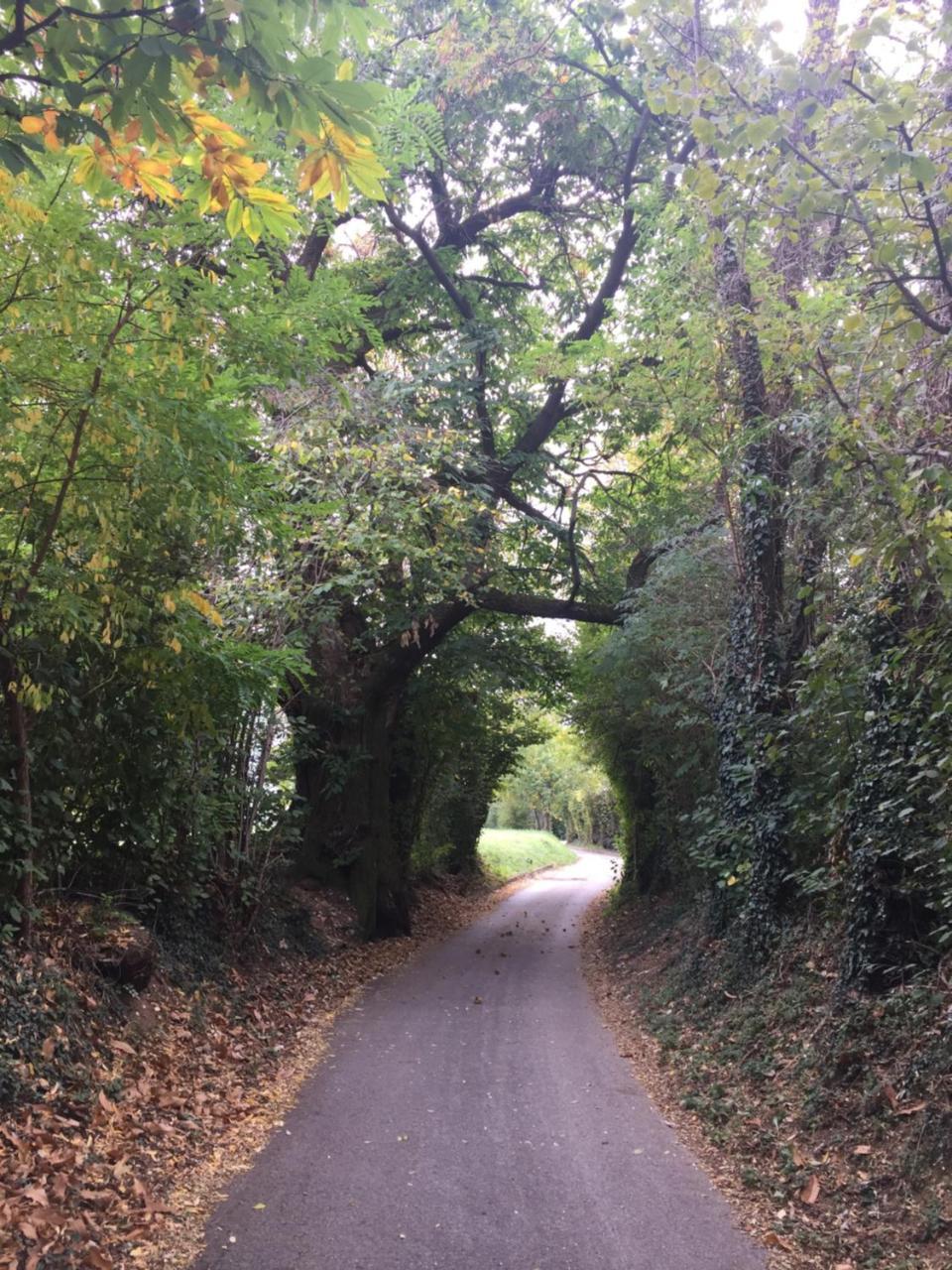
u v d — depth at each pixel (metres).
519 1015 11.13
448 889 26.86
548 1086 7.88
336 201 3.53
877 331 5.89
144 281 6.08
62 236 5.41
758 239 9.55
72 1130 5.50
